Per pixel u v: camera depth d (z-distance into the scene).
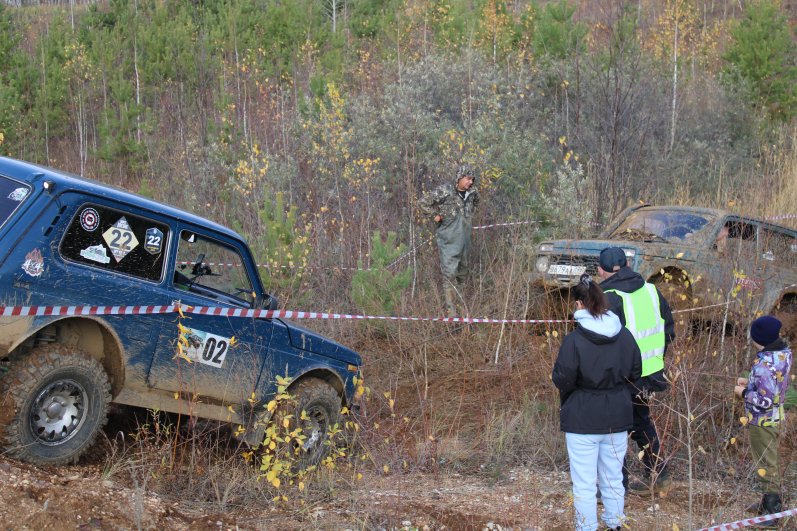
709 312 8.25
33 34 26.41
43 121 18.64
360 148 12.59
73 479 4.54
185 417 6.17
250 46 20.31
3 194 4.72
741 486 5.88
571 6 18.72
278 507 5.19
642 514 5.52
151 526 4.28
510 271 9.17
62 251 4.73
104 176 16.69
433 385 8.17
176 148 16.30
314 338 6.28
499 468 6.38
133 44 21.17
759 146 16.44
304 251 9.72
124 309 4.97
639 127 13.84
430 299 9.82
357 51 20.59
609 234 9.88
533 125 14.46
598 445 4.90
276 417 5.59
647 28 20.45
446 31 19.23
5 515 3.94
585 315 4.83
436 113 13.58
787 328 9.02
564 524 5.19
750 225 9.33
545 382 7.71
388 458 6.06
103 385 4.89
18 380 4.52
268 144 14.50
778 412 5.52
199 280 5.79
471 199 9.83
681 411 6.56
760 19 20.20
